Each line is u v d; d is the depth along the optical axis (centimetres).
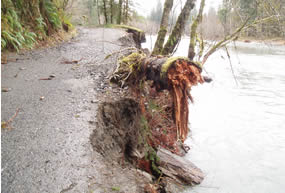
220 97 675
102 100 376
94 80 480
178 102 270
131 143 326
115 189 199
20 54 645
